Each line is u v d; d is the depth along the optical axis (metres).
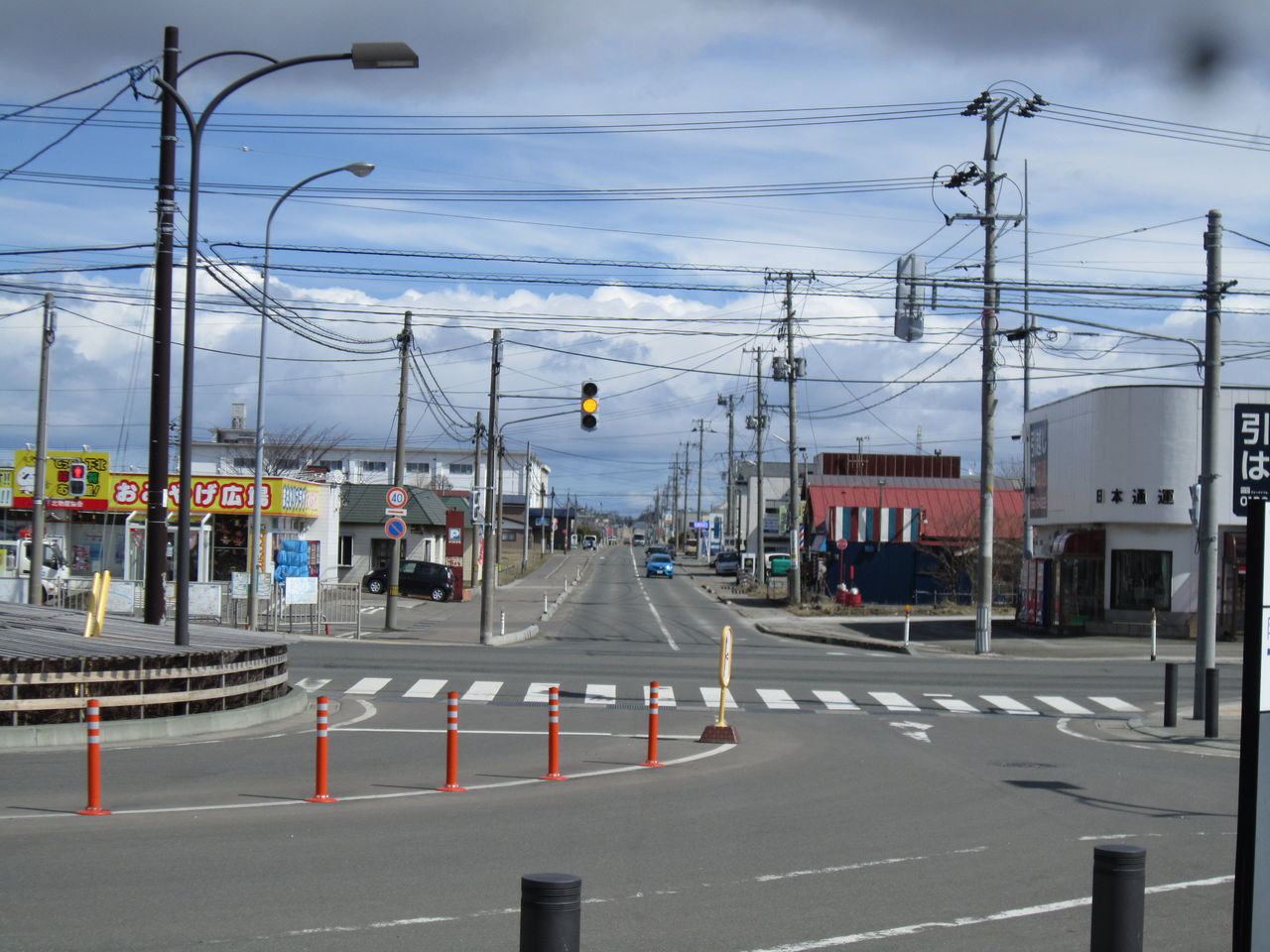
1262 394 35.59
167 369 19.05
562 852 9.55
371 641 32.94
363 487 61.94
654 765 14.42
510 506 127.31
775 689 23.94
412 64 16.55
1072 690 24.81
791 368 50.56
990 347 32.72
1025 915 7.96
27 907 7.59
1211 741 18.20
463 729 17.53
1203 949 7.35
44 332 32.78
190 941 6.94
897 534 58.91
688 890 8.45
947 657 31.80
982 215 31.61
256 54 16.98
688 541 157.38
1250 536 5.93
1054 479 39.56
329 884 8.35
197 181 17.55
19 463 45.09
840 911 7.96
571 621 43.53
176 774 13.05
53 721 15.37
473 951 6.83
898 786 13.31
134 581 36.31
